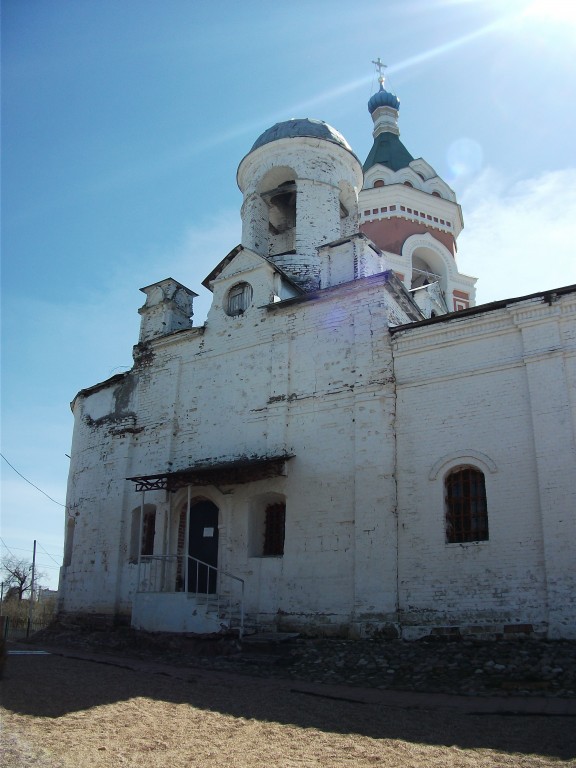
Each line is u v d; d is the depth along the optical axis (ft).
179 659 52.54
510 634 48.24
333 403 62.03
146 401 78.38
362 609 54.39
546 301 53.01
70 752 23.63
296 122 86.43
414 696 37.81
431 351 58.08
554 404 50.72
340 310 64.80
